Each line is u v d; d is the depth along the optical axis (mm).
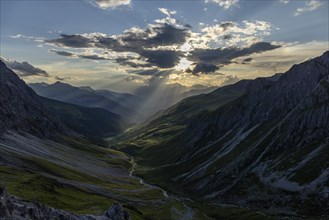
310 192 165000
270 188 186125
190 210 168250
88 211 118250
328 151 189625
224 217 163750
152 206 178125
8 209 54344
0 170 156375
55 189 148875
